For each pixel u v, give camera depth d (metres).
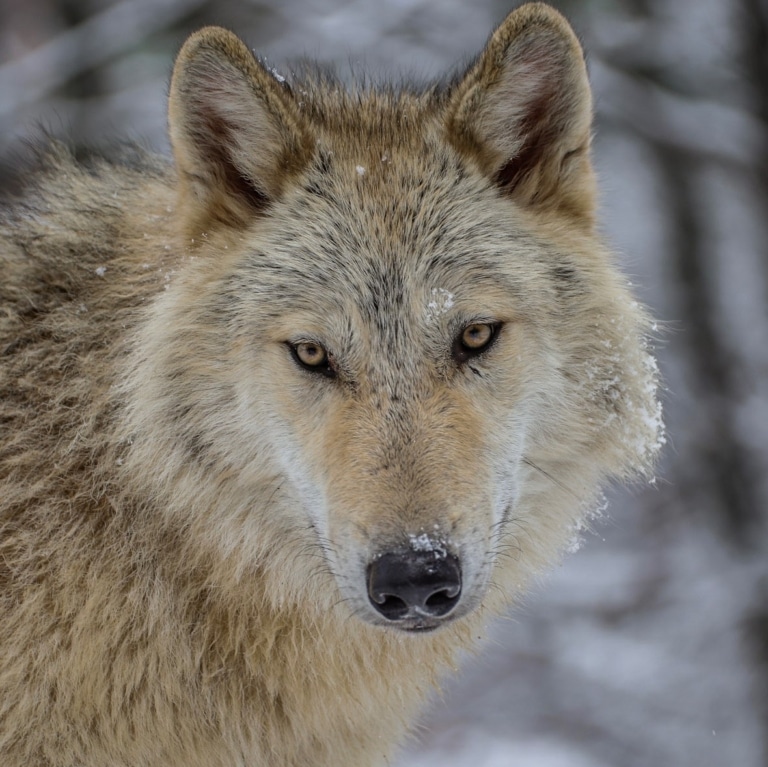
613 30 22.44
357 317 7.27
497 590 8.16
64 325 7.77
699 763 18.89
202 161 7.62
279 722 7.95
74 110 21.97
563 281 7.71
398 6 22.44
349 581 6.66
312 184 7.71
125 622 7.40
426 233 7.47
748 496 22.06
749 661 19.72
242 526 7.59
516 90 7.77
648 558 23.19
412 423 6.95
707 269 25.72
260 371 7.40
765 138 21.80
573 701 20.61
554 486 8.03
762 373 24.20
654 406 8.15
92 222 8.28
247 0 23.05
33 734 7.30
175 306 7.45
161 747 7.63
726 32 22.53
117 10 22.22
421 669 8.20
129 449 7.42
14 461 7.50
